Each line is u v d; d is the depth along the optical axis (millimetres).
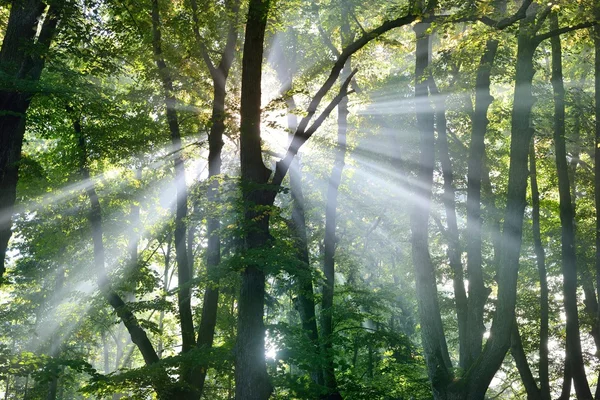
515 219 17625
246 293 17438
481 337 20688
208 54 21703
